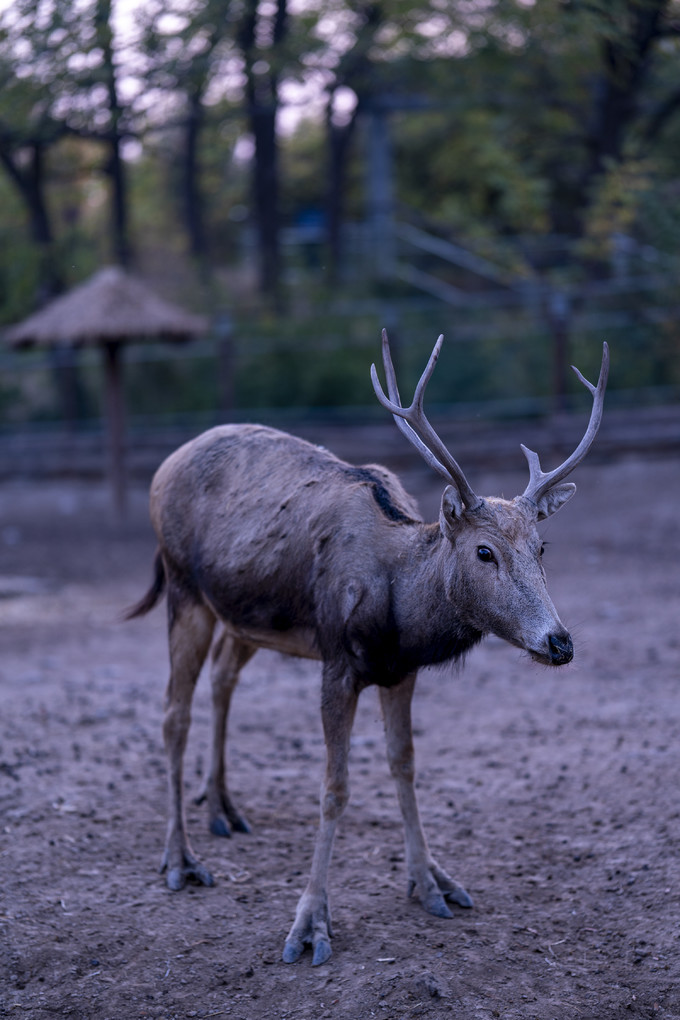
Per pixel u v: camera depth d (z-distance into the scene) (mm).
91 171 26453
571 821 6086
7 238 25000
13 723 7746
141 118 21078
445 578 4656
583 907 5211
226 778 6562
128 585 13125
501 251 25797
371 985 4523
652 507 15805
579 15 16578
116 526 17062
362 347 22703
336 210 27875
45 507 18969
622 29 17125
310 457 5535
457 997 4441
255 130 25938
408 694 5242
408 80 25438
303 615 5148
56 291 25031
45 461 21031
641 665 8930
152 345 23109
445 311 23969
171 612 5809
